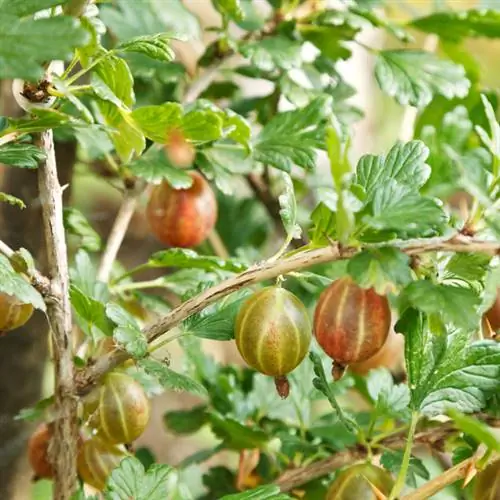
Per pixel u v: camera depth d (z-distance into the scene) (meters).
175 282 0.61
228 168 0.61
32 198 0.66
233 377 0.65
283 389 0.50
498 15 0.63
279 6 0.64
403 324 0.50
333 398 0.54
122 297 0.61
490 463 0.50
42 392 0.69
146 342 0.50
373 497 0.52
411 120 0.71
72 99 0.49
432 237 0.48
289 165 0.57
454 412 0.46
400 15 0.86
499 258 0.50
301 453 0.61
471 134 0.69
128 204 0.61
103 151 0.61
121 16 0.65
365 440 0.56
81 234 0.63
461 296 0.47
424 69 0.62
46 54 0.45
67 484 0.52
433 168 0.62
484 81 1.10
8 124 0.53
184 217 0.60
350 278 0.48
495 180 0.47
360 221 0.47
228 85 0.68
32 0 0.46
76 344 0.62
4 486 0.68
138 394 0.53
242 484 0.62
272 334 0.49
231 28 0.90
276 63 0.60
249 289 0.55
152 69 0.63
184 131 0.51
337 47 0.65
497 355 0.51
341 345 0.48
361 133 1.06
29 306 0.54
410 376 0.50
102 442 0.55
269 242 0.79
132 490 0.51
